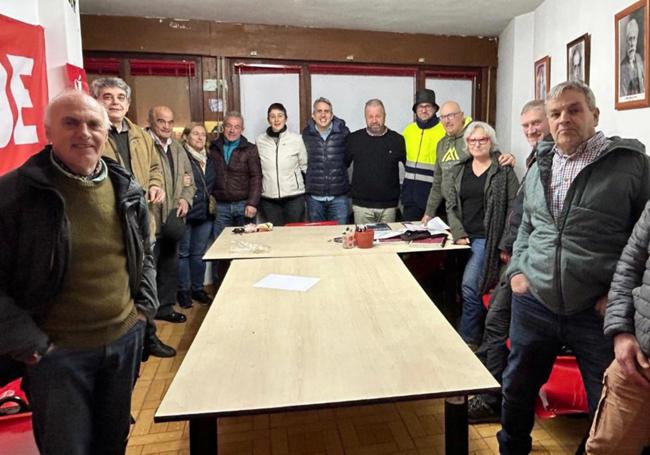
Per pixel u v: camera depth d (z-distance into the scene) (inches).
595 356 61.0
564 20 127.2
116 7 139.9
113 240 54.3
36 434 52.4
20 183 47.4
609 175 58.1
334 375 49.1
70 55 100.5
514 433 70.7
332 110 157.6
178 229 128.7
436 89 173.2
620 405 53.1
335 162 155.1
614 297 54.1
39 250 48.1
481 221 104.5
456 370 49.8
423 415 88.5
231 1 135.0
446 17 150.7
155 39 150.3
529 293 65.9
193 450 46.1
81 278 51.6
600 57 109.6
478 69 173.5
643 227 52.8
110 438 59.0
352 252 101.8
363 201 153.8
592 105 59.5
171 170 126.6
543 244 63.0
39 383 50.8
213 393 45.8
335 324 62.2
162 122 123.5
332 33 160.9
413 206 155.1
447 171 112.6
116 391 57.4
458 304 120.9
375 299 71.4
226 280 81.6
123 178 56.1
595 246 59.1
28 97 89.6
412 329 60.3
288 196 156.3
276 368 50.7
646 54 90.7
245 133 164.4
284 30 157.6
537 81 144.4
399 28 161.5
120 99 94.9
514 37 153.8
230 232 126.3
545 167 63.8
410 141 154.8
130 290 58.4
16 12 90.3
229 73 159.2
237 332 60.1
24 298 49.3
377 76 168.7
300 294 74.1
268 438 82.3
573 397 77.4
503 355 86.6
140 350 60.4
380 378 48.3
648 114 91.8
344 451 78.6
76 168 50.8
